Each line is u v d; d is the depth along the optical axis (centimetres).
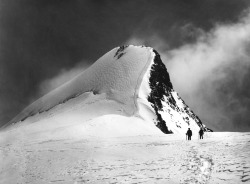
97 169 1661
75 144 3453
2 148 3488
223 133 5453
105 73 13550
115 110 10050
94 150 2559
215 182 1119
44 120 9531
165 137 4500
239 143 2272
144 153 2200
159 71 13062
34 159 2284
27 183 1488
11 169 1925
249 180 1077
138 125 7225
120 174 1480
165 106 11525
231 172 1242
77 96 13450
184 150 2222
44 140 5025
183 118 12188
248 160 1448
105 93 11812
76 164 1894
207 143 2588
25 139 5488
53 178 1535
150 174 1418
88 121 7025
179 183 1190
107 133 6194
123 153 2247
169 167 1549
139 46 14700
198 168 1438
